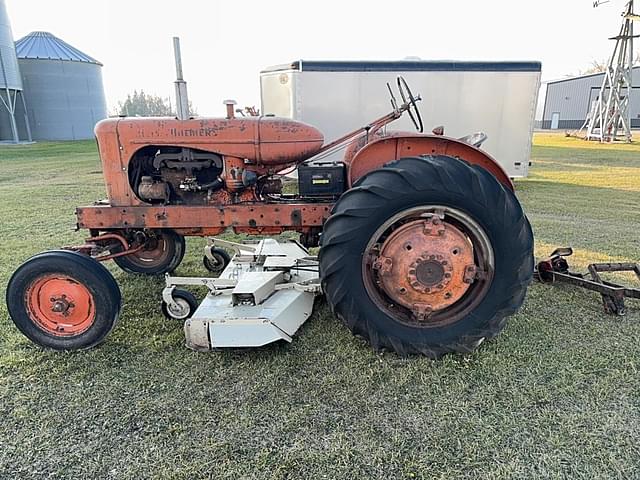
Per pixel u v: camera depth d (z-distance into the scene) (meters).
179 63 2.51
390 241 2.18
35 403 1.91
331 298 2.19
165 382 2.04
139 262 3.39
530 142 7.41
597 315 2.65
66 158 13.91
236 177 2.59
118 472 1.54
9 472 1.55
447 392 1.94
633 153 13.75
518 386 1.97
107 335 2.41
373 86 7.03
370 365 2.14
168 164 2.61
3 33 20.91
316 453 1.61
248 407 1.86
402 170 2.08
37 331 2.31
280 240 4.48
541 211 5.71
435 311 2.23
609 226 4.89
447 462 1.56
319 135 2.59
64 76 25.36
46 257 2.25
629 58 19.00
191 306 2.62
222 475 1.52
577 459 1.57
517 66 7.05
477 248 2.20
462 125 7.26
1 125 23.98
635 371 2.08
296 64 6.90
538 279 3.17
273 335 2.18
